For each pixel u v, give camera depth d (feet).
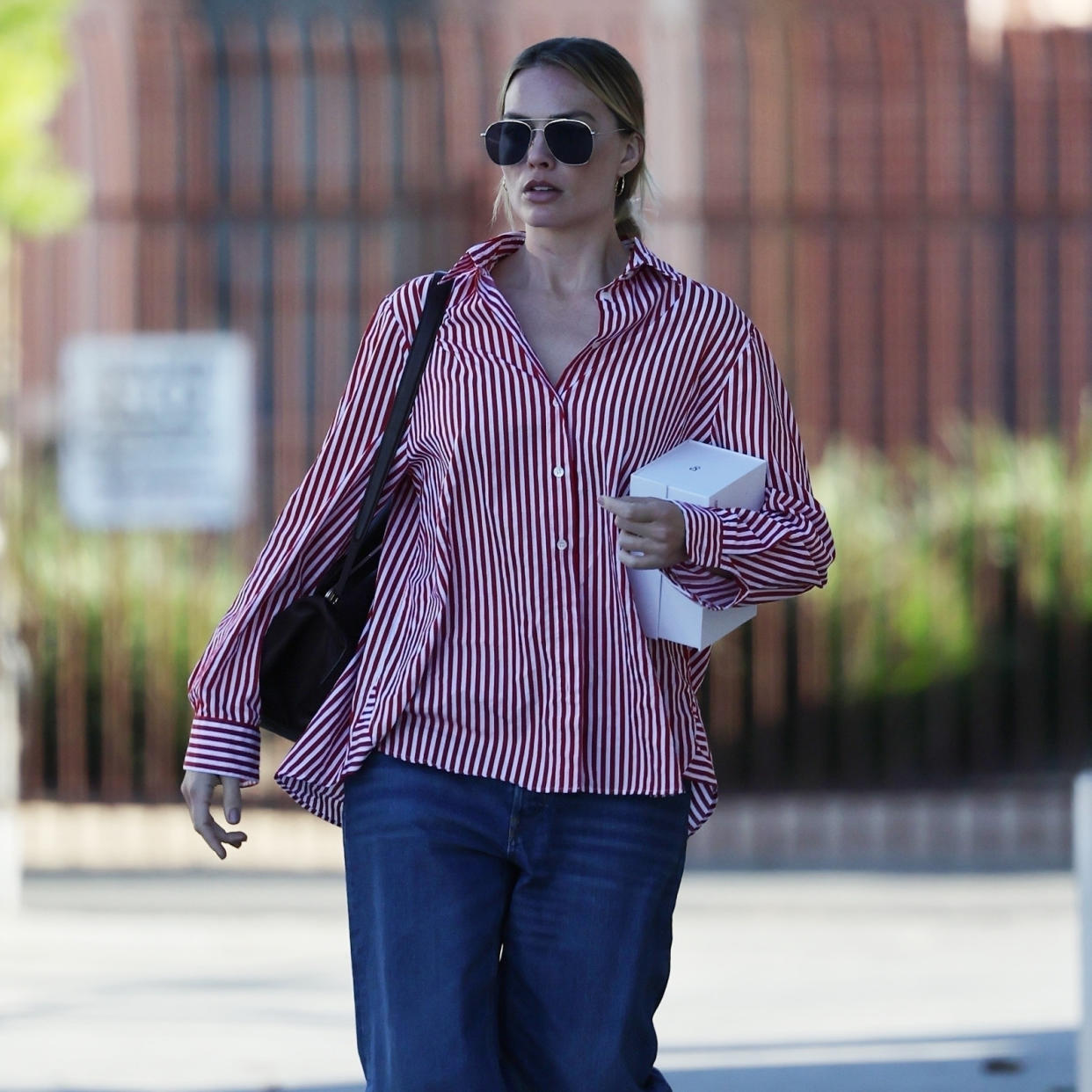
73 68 120.78
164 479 123.65
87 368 123.75
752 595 38.06
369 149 143.13
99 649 119.55
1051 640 121.29
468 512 38.32
